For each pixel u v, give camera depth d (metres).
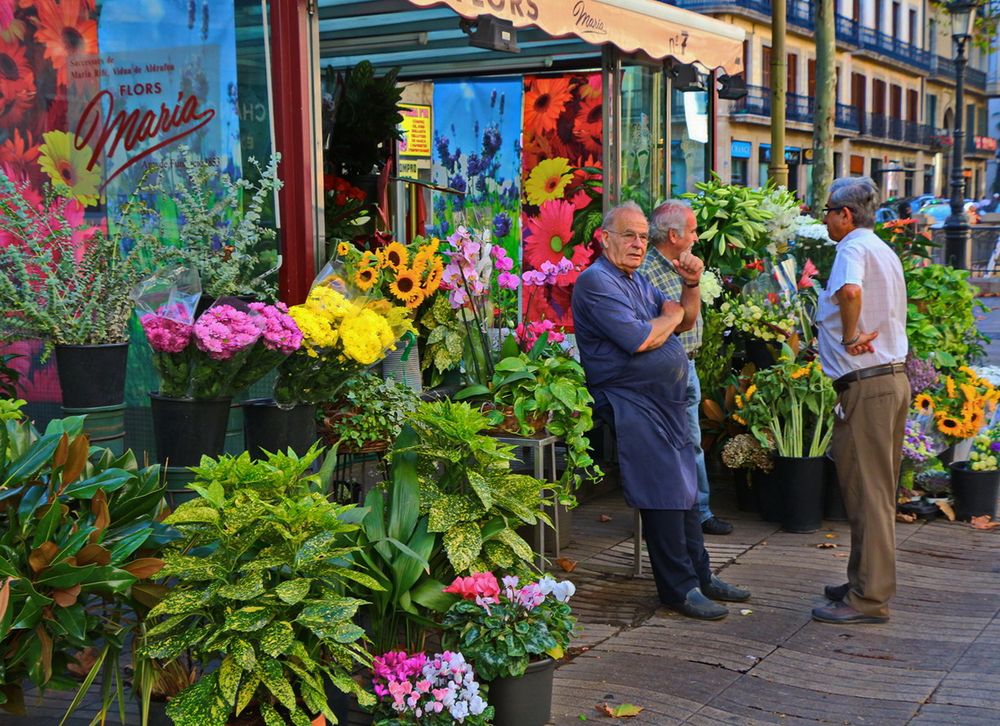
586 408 4.82
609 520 6.38
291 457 3.45
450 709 3.32
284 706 3.12
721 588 4.95
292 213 4.48
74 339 3.91
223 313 3.56
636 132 7.25
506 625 3.55
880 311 4.52
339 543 3.66
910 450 6.30
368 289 4.41
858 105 44.16
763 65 35.56
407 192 7.87
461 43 7.12
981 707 3.84
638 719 3.72
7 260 4.11
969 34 16.47
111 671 3.18
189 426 3.71
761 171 35.72
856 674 4.13
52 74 4.86
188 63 4.60
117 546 3.07
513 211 7.72
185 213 4.34
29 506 3.05
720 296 7.08
